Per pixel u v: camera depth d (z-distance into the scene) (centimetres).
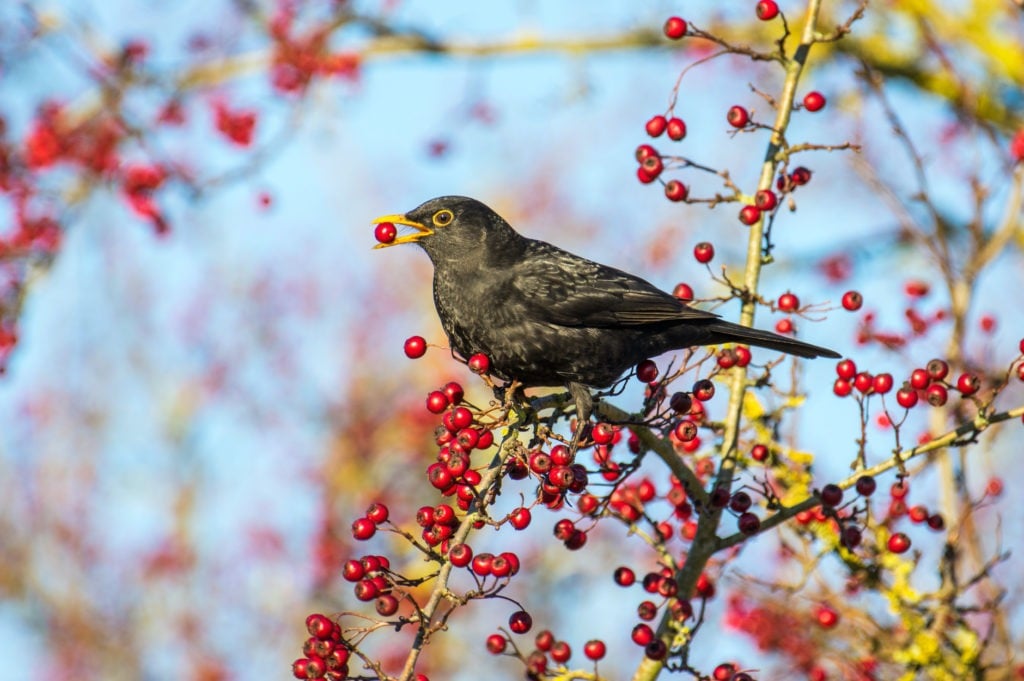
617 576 1034
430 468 867
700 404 1073
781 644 1199
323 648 782
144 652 2133
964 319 1289
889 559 1145
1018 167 1382
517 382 1023
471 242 1205
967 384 936
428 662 1805
